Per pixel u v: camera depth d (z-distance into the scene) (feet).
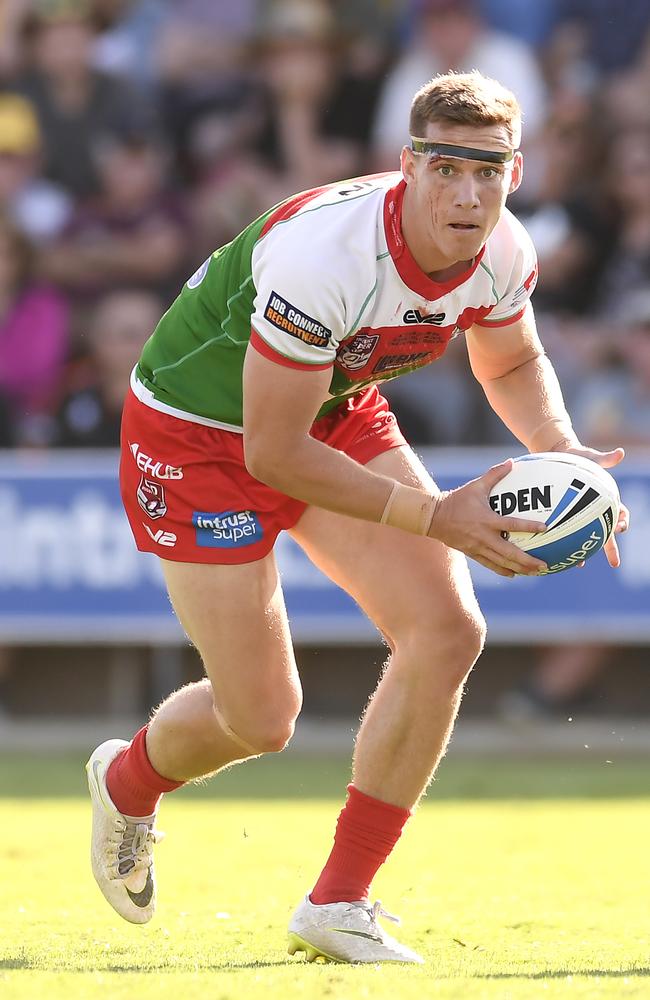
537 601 100.63
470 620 38.32
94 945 40.52
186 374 40.11
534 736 103.81
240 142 118.62
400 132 118.42
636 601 100.17
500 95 34.14
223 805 79.61
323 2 118.73
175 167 118.42
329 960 37.93
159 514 40.55
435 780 89.66
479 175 34.12
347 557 39.34
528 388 41.60
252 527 39.75
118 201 117.19
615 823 71.92
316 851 62.95
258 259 37.76
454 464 101.65
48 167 117.39
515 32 118.01
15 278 115.03
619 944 40.55
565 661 106.83
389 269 35.53
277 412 35.45
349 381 38.22
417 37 118.11
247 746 41.19
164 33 119.55
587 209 114.73
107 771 43.42
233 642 39.73
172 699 42.37
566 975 33.76
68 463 105.40
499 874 56.59
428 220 34.58
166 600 102.68
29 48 118.73
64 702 111.24
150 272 116.57
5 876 55.36
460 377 111.65
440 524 35.65
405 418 111.55
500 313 39.99
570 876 56.03
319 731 106.63
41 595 103.14
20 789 85.15
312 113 118.42
